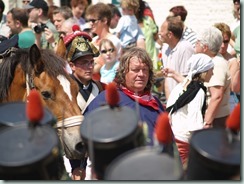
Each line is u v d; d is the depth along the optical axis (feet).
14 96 31.14
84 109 32.32
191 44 44.39
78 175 30.17
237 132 15.33
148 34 58.03
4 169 14.15
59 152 16.08
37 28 48.32
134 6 55.42
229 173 14.65
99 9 46.19
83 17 62.39
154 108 29.22
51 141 14.76
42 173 14.49
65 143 29.48
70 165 31.01
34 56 30.68
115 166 14.08
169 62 44.70
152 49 58.18
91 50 33.68
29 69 30.81
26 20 47.50
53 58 31.01
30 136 14.98
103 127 15.97
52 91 30.27
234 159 14.56
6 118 18.38
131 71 29.25
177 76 39.88
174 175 13.75
